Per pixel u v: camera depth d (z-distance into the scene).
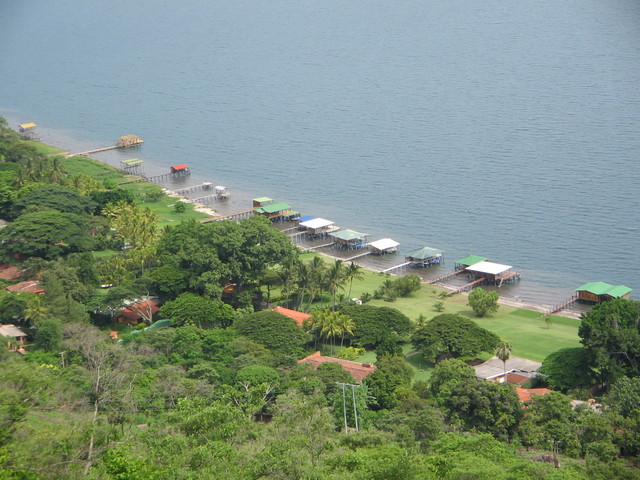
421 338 182.62
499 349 183.50
